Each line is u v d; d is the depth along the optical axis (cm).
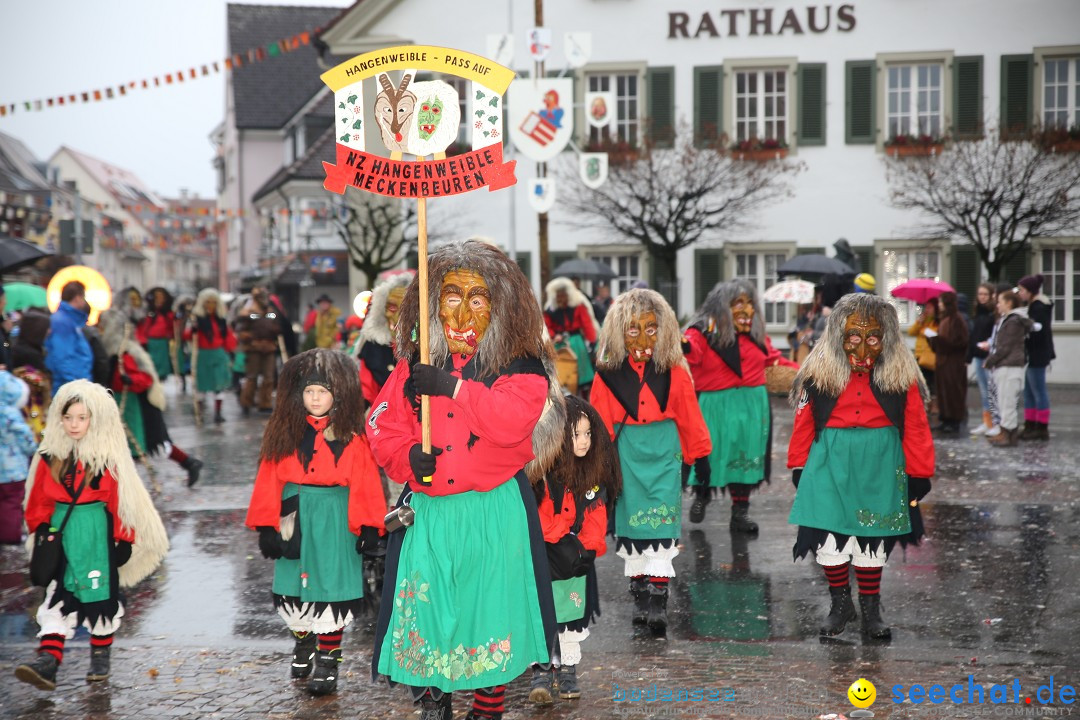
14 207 4388
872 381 598
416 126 421
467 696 533
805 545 611
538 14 1753
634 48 2556
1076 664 549
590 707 502
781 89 2547
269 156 4819
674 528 632
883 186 2506
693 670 553
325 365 534
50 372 978
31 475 555
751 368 888
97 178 7731
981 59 2477
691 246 2553
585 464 509
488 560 399
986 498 988
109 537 561
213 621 673
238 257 4966
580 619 509
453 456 400
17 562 847
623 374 644
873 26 2502
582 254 2580
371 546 534
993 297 1405
